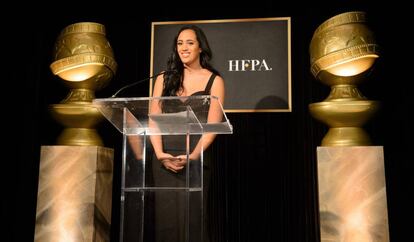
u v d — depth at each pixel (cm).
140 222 204
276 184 313
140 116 215
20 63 327
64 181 277
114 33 345
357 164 259
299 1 337
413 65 308
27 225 320
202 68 333
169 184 209
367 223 252
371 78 313
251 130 322
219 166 317
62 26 349
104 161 289
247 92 327
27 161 325
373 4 325
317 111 267
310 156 314
